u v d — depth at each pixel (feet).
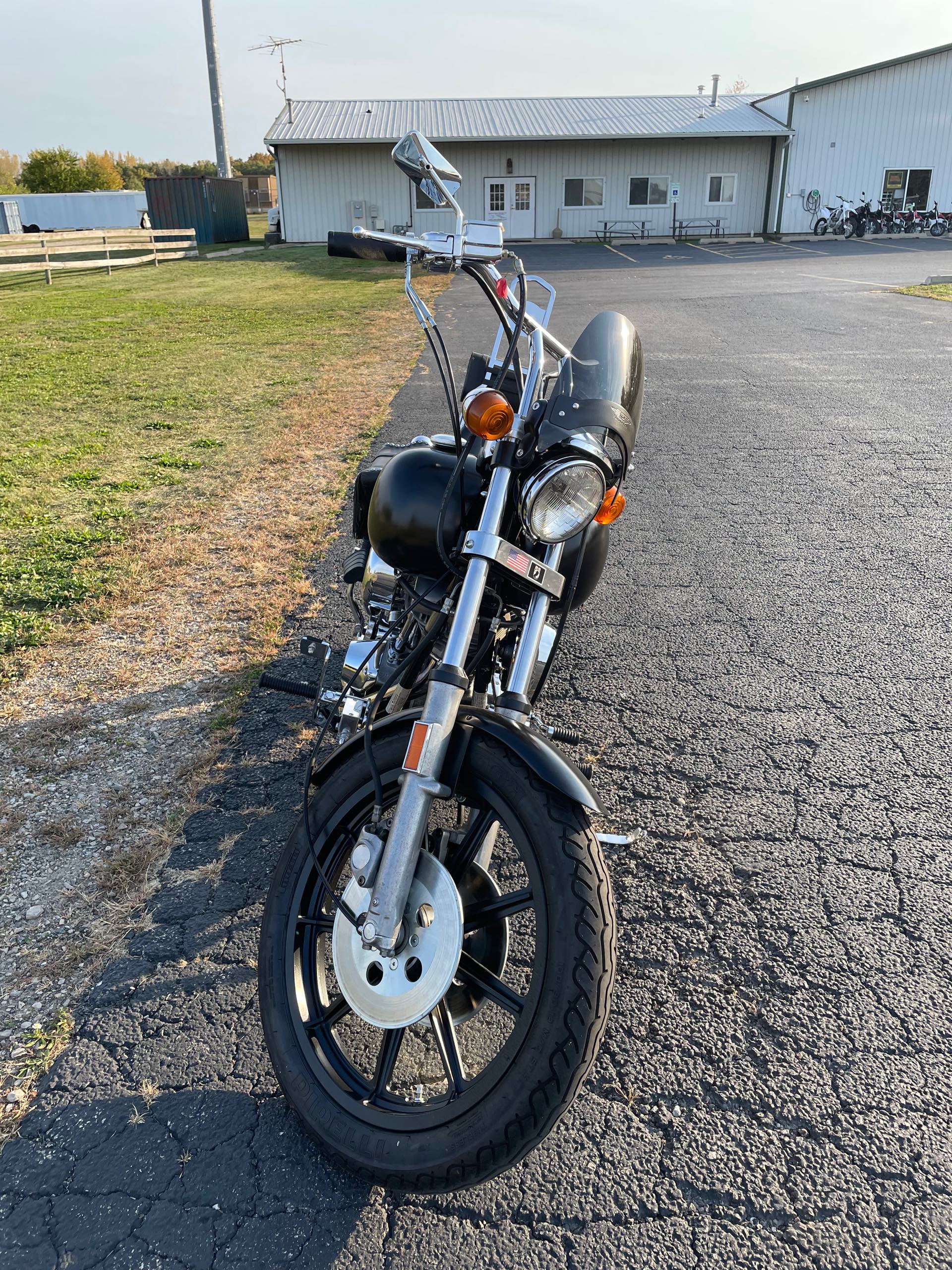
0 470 23.35
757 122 114.73
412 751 6.03
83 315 57.00
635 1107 6.96
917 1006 7.80
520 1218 6.21
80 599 15.47
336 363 38.14
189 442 25.98
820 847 9.71
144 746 11.42
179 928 8.63
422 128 112.47
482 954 6.81
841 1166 6.50
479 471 7.23
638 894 9.09
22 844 9.71
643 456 24.26
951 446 24.18
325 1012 6.86
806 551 17.81
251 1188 6.42
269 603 15.28
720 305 53.93
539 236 117.08
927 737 11.66
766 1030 7.59
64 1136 6.77
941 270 72.18
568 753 11.32
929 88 110.83
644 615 15.24
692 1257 5.95
